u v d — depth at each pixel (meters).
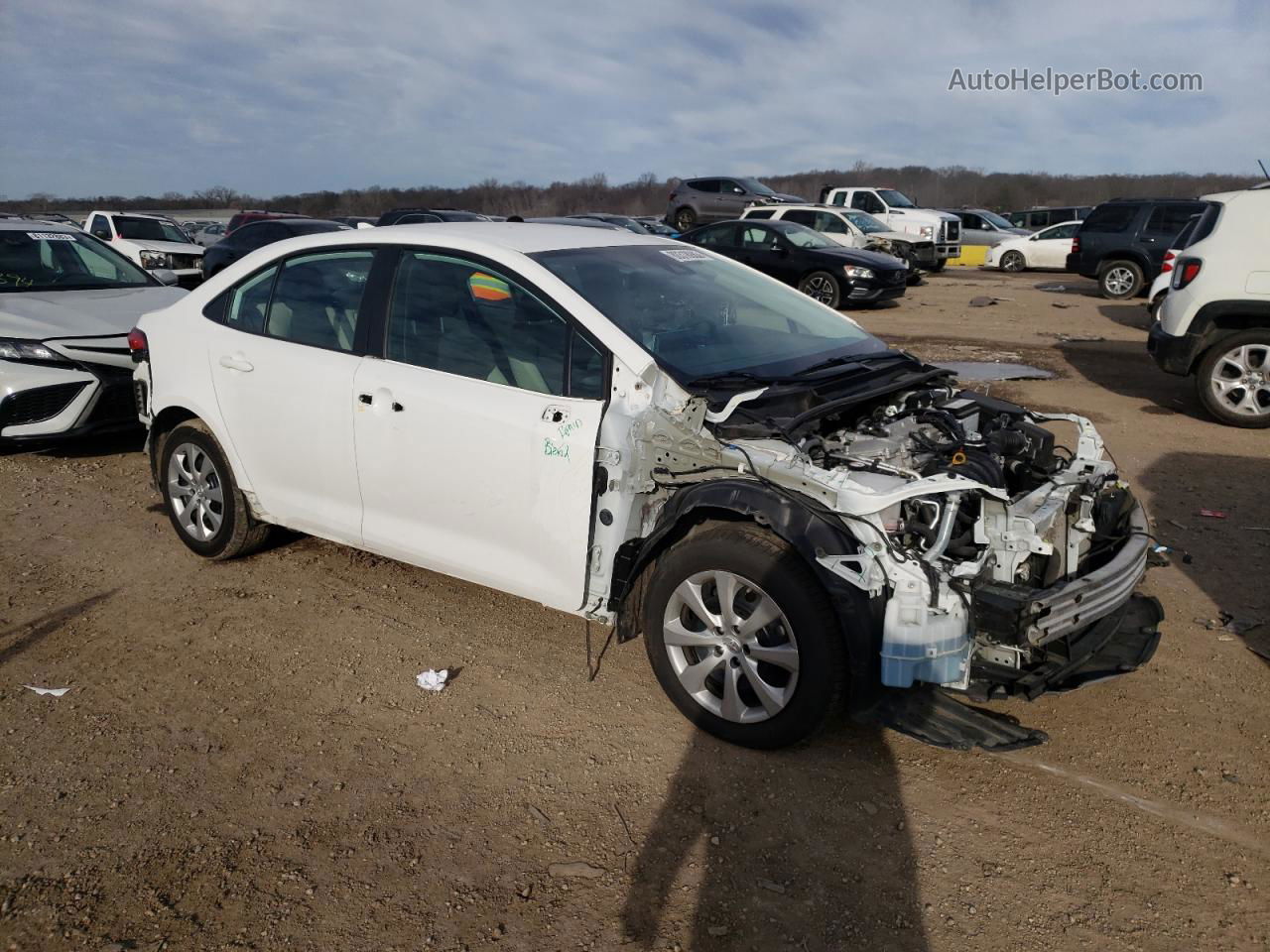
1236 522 5.80
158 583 4.91
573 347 3.70
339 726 3.68
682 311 4.09
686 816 3.16
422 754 3.50
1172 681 3.98
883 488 3.19
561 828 3.10
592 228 4.86
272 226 16.86
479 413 3.82
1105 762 3.44
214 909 2.74
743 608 3.43
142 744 3.54
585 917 2.73
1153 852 2.98
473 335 3.98
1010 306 17.11
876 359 4.36
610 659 4.19
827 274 16.00
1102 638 3.44
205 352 4.83
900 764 3.44
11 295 7.51
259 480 4.73
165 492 5.25
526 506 3.74
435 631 4.43
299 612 4.61
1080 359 11.49
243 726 3.67
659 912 2.75
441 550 4.10
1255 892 2.82
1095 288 20.59
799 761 3.45
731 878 2.88
